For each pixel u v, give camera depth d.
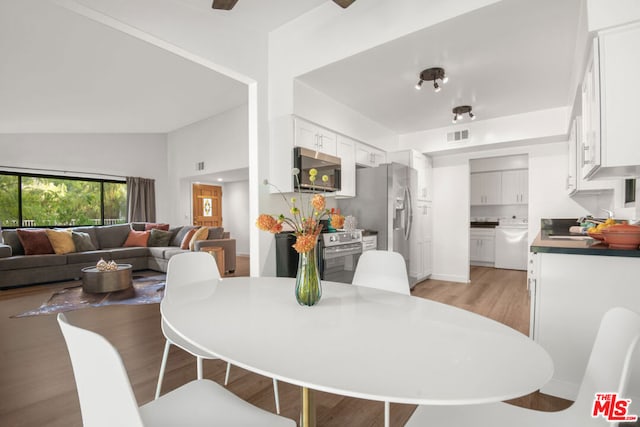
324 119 3.51
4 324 2.99
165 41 2.43
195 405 1.04
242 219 8.19
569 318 1.84
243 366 0.77
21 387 1.90
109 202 7.13
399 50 2.57
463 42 2.46
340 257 3.51
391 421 1.65
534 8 2.05
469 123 4.57
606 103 1.65
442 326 1.04
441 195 5.23
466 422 0.95
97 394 0.67
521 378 0.71
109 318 3.19
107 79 4.09
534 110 4.02
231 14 2.86
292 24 3.06
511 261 5.96
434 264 5.26
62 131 6.21
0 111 4.63
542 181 4.42
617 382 0.73
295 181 3.10
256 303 1.32
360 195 4.29
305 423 1.05
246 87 5.07
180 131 7.66
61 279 4.75
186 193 7.79
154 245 5.97
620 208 2.99
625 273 1.71
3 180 5.82
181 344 1.49
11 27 2.75
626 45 1.61
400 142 5.19
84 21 2.74
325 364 0.77
